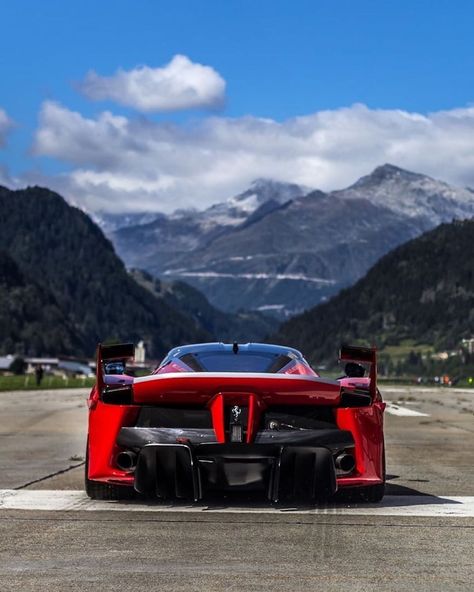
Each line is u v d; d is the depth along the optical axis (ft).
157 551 22.99
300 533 25.53
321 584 19.51
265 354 32.76
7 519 27.55
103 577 20.11
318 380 29.27
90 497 31.73
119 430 29.76
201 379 28.99
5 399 139.74
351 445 29.32
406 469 42.80
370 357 30.96
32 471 40.63
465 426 74.90
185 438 28.66
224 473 28.19
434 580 19.99
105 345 31.09
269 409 30.30
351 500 31.42
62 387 246.88
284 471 28.60
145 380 29.53
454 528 26.43
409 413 97.40
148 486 28.60
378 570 20.97
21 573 20.49
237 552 22.91
